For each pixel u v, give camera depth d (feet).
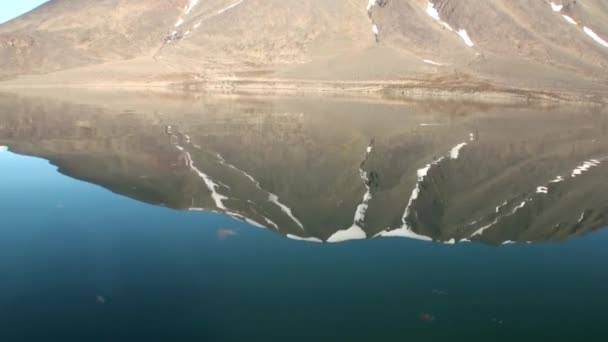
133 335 32.37
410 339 32.68
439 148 112.47
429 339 32.63
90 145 104.42
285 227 53.78
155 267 42.19
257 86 335.67
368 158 98.89
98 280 39.50
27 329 32.71
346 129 142.61
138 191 67.67
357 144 116.16
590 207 64.54
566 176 84.69
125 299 36.81
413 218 58.90
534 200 67.92
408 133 136.67
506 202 66.74
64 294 37.27
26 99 220.64
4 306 35.40
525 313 36.35
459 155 104.12
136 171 80.84
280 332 33.22
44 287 38.29
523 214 60.95
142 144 107.04
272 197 66.90
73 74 353.10
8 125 132.05
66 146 102.89
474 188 75.05
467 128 151.33
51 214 55.98
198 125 142.31
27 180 73.20
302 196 67.97
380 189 73.26
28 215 55.47
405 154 104.27
